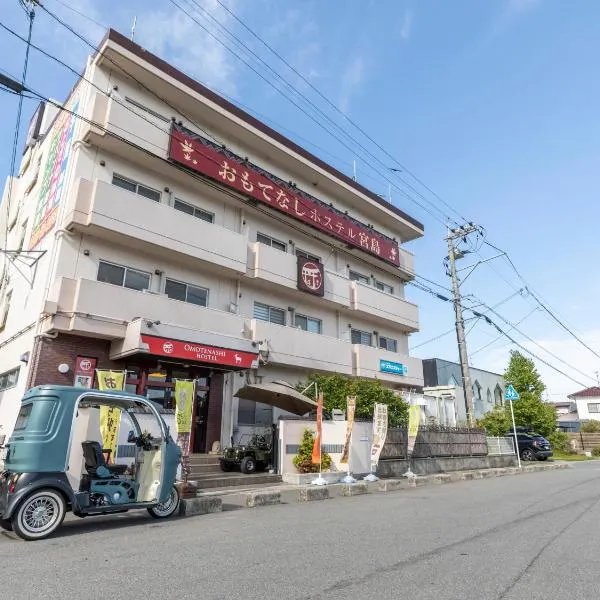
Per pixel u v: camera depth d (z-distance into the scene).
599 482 13.73
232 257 16.66
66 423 6.62
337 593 3.92
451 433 18.52
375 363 21.06
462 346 20.78
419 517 7.72
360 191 23.34
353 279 23.19
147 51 15.63
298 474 12.71
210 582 4.18
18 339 14.75
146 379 13.81
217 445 15.23
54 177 15.88
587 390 57.94
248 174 17.89
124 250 14.70
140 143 14.88
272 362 17.02
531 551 5.45
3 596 3.83
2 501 6.18
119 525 7.03
